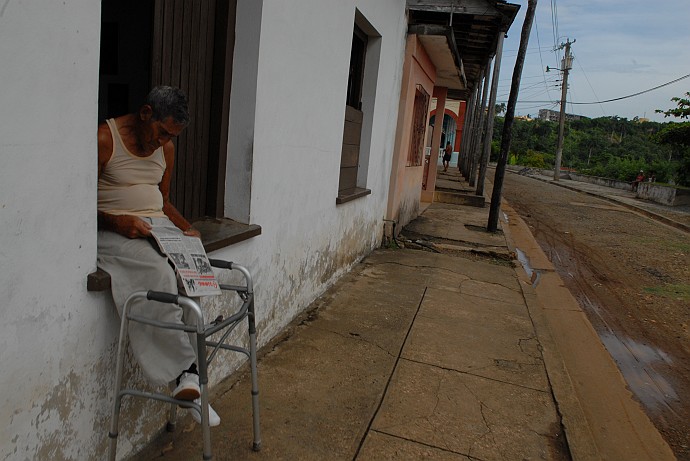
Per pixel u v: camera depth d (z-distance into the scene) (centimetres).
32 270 184
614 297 763
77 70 193
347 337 446
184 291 236
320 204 505
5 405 180
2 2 161
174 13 292
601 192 2791
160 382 214
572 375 471
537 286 761
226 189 357
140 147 230
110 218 226
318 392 349
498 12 823
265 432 295
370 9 581
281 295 432
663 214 1847
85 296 211
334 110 507
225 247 322
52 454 205
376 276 650
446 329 494
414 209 1133
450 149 2873
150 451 265
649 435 381
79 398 216
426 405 351
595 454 313
